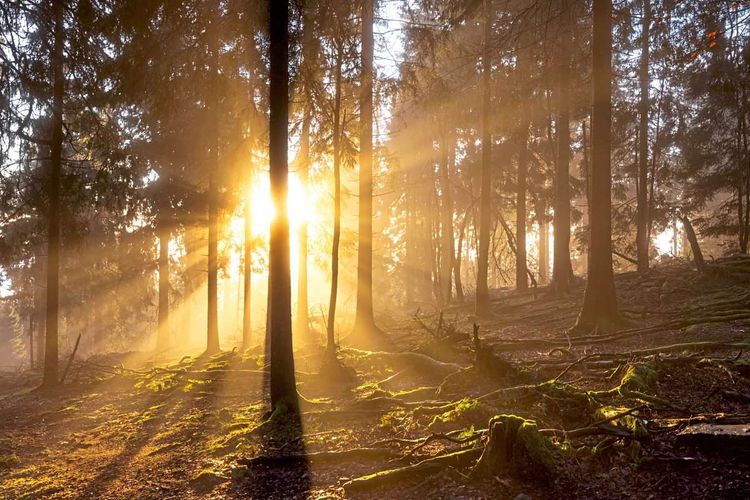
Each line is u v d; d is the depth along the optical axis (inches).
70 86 515.8
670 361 315.3
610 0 482.9
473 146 1060.5
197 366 593.9
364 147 620.7
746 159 904.9
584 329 476.1
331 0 396.2
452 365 407.8
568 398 265.0
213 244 674.2
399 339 622.5
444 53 605.9
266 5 358.9
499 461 212.4
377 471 240.8
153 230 884.0
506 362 347.6
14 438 392.2
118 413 444.5
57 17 481.1
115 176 553.9
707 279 634.8
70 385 575.5
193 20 369.7
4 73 457.4
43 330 1056.2
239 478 257.1
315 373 455.5
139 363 753.0
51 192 553.3
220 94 427.5
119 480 281.7
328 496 221.3
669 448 201.2
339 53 435.8
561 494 189.3
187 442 336.5
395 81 499.2
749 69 586.6
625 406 259.4
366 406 345.1
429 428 283.4
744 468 179.0
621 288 708.7
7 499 270.8
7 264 653.3
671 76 743.7
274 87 349.4
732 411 239.8
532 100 676.7
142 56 373.4
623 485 186.9
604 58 476.7
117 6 374.6
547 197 1002.1
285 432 315.3
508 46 576.1
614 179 1146.7
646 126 853.2
